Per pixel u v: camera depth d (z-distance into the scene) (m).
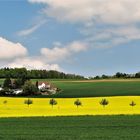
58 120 47.69
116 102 80.50
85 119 48.38
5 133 36.75
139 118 48.84
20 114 57.34
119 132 37.22
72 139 32.91
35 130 39.03
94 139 32.88
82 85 135.25
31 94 114.81
